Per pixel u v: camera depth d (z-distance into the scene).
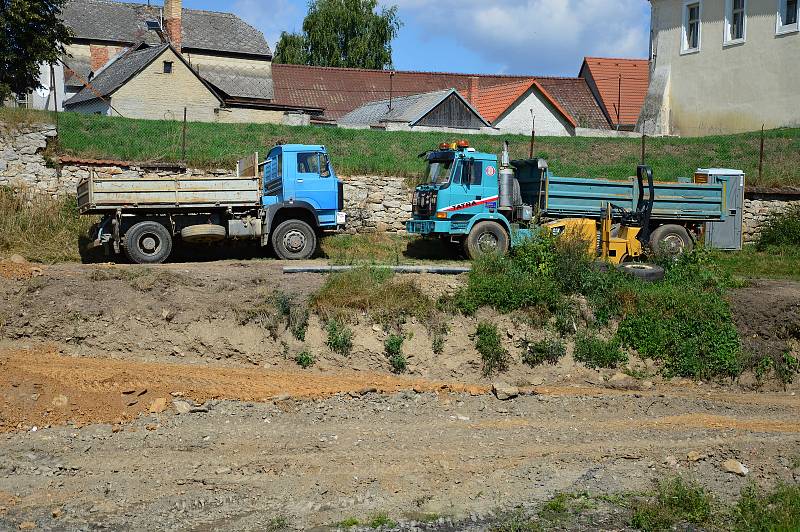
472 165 19.12
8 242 18.78
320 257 19.91
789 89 33.53
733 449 11.82
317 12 59.19
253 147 25.66
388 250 21.52
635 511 9.91
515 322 14.79
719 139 32.50
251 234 18.25
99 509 9.56
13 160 21.47
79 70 45.84
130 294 14.08
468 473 10.75
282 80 47.56
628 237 18.45
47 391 11.77
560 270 15.73
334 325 14.09
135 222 17.75
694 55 37.28
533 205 19.42
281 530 9.25
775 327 15.36
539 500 10.20
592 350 14.66
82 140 23.91
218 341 13.76
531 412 12.98
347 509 9.77
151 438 11.20
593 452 11.56
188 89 38.97
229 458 10.81
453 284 15.26
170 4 45.44
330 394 12.67
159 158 23.19
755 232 24.48
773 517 9.70
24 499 9.71
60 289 13.97
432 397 13.05
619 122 45.88
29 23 31.19
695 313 15.16
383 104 43.97
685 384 14.66
